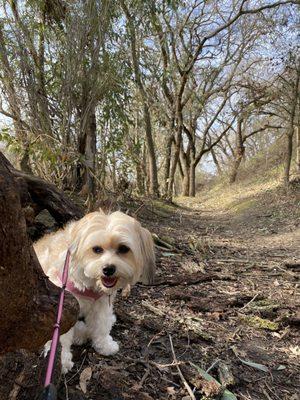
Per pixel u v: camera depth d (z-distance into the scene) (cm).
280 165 436
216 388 52
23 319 30
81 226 54
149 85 286
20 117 124
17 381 40
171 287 90
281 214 225
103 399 47
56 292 34
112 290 53
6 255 27
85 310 55
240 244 158
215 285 96
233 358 63
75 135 136
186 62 338
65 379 49
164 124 350
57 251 56
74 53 129
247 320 77
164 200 314
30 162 121
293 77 309
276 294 93
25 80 124
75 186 142
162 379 54
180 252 124
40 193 81
